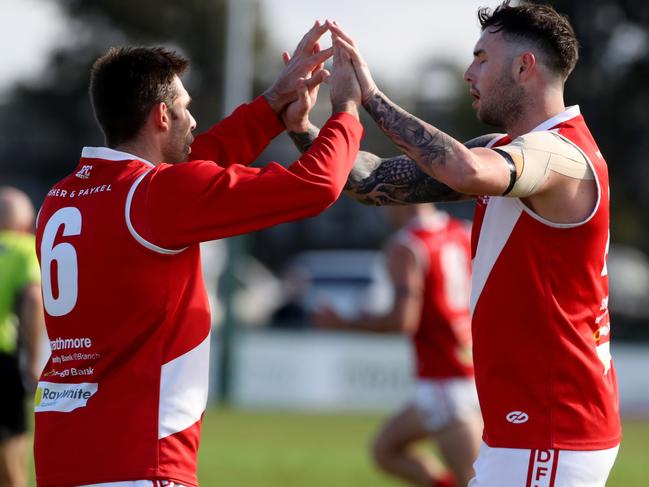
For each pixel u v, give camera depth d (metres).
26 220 26.20
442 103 127.00
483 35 14.63
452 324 25.09
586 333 14.01
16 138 135.88
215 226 13.16
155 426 13.20
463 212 102.12
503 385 13.98
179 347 13.47
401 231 25.69
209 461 36.16
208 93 128.62
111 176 13.70
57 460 13.38
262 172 13.37
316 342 61.00
